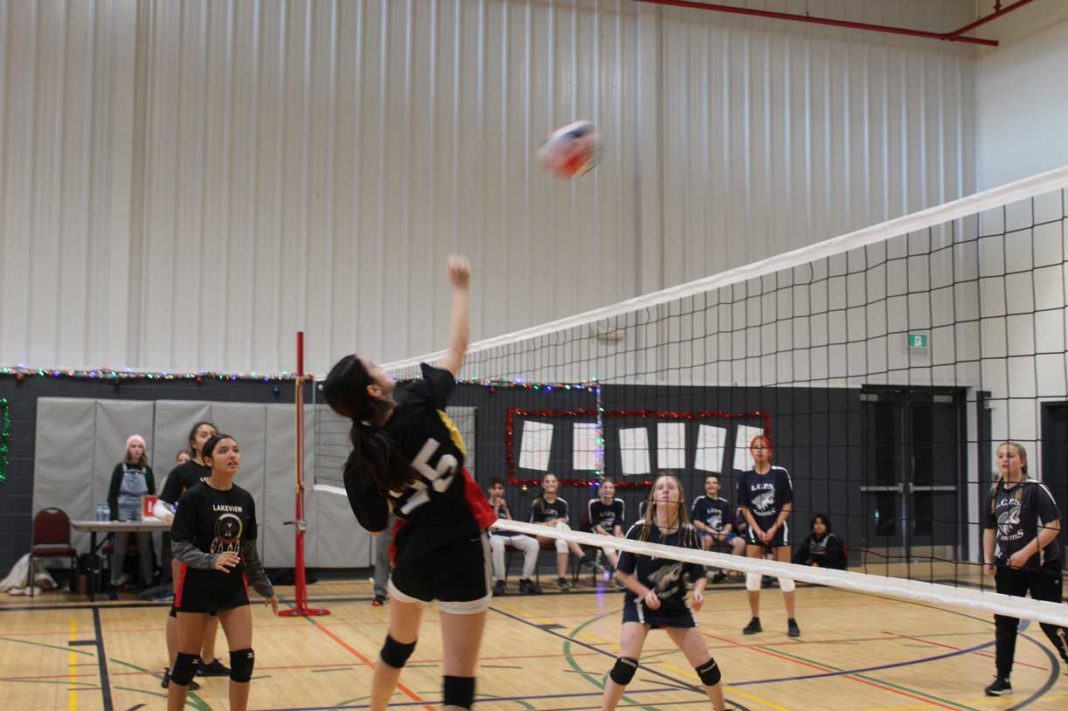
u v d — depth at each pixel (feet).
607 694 17.12
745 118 52.37
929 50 55.83
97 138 42.96
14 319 41.55
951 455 52.60
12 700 20.84
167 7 44.27
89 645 27.66
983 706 21.16
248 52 45.19
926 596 13.06
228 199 44.47
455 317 12.44
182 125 44.14
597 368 48.57
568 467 47.14
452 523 10.99
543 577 45.70
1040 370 50.26
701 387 49.60
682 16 51.75
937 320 53.57
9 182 41.83
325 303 45.37
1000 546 22.67
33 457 41.16
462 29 48.24
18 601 36.94
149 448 41.78
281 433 43.37
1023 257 51.80
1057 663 26.55
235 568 16.67
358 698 21.31
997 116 55.06
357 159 46.29
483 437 46.26
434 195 47.21
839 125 53.98
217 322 43.98
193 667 16.52
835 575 14.66
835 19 54.13
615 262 49.62
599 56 50.29
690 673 24.27
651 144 50.49
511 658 26.20
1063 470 49.19
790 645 29.04
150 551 39.24
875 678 24.12
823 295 52.11
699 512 37.22
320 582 43.21
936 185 55.26
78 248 42.42
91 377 42.04
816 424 50.60
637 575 17.53
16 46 42.32
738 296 50.85
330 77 46.16
